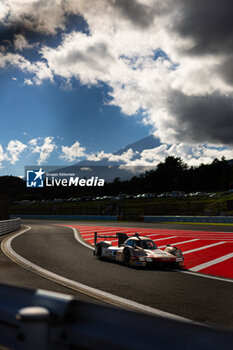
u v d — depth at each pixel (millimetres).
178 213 59219
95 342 2115
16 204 123250
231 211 43562
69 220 59750
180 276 9773
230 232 24062
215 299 6984
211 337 1726
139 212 64375
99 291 7605
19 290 2646
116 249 12414
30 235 25062
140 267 11414
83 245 18469
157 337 1902
